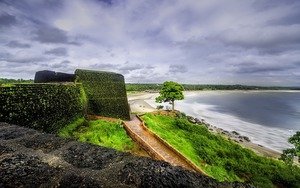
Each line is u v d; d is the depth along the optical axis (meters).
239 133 48.22
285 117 70.94
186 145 27.16
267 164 27.36
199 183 1.89
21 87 14.83
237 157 28.02
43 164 2.18
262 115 74.19
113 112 33.84
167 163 2.22
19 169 2.08
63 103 21.30
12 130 3.25
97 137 21.20
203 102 111.62
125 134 24.81
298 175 24.59
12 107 13.33
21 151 2.49
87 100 31.84
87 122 25.70
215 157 26.38
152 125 30.50
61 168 2.11
